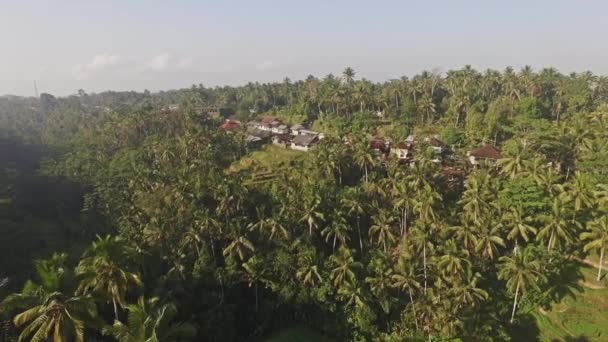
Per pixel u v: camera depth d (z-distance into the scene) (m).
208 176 103.06
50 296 36.03
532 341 66.88
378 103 160.50
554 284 71.94
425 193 80.81
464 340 64.50
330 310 73.62
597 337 64.06
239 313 76.00
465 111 143.62
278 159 129.62
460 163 108.69
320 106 173.25
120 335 38.12
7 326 50.25
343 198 89.25
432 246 73.06
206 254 78.69
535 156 94.06
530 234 78.25
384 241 82.56
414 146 117.94
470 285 63.75
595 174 86.44
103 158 149.38
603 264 73.50
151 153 142.75
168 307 41.41
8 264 74.81
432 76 169.50
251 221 89.25
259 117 190.12
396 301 72.81
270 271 77.69
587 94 139.25
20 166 158.50
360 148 101.88
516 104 134.00
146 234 80.69
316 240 87.38
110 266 44.97
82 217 111.31
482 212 77.88
